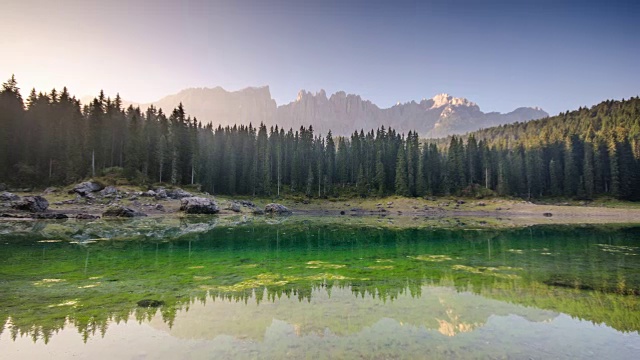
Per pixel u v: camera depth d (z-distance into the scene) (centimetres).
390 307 1324
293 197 11075
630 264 2195
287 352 929
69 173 7694
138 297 1441
